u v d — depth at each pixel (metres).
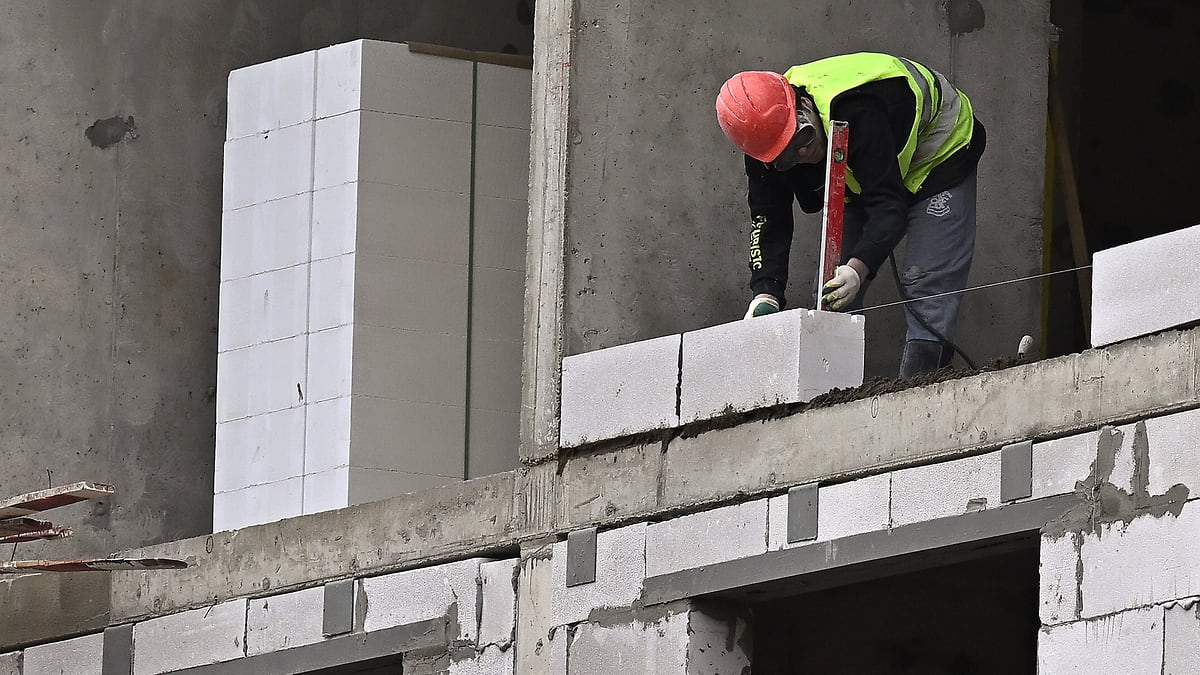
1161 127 31.92
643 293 22.08
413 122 24.42
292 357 24.53
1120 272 17.41
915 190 21.16
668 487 20.61
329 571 23.56
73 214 27.58
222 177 28.48
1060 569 17.44
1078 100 31.73
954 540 18.16
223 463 25.14
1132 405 17.14
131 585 25.47
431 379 24.16
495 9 30.08
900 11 23.62
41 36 27.59
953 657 23.55
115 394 27.62
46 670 26.00
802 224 23.30
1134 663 16.83
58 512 27.08
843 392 19.28
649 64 22.41
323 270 24.34
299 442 24.36
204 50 28.45
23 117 27.45
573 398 21.55
